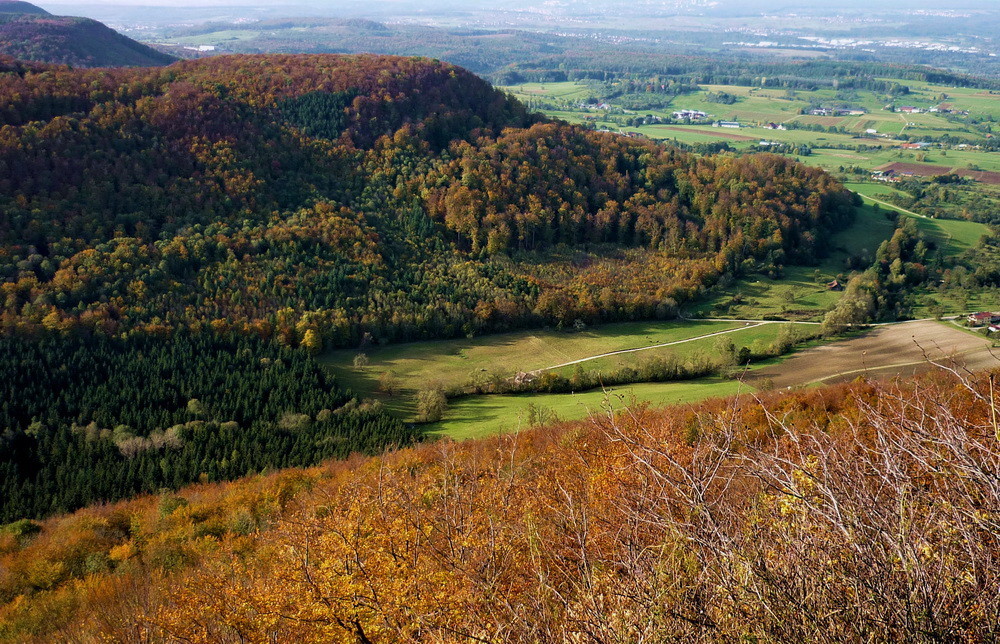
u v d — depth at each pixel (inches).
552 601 242.1
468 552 330.6
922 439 198.5
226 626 428.1
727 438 232.2
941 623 156.6
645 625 184.2
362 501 413.4
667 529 211.2
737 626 170.9
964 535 169.3
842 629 161.5
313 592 355.6
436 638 275.9
